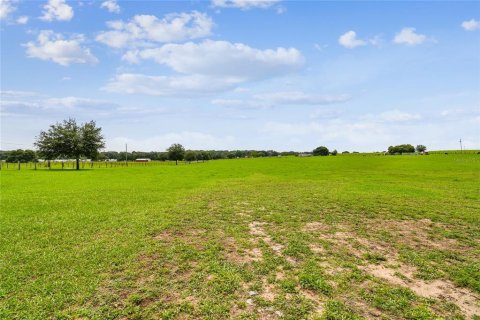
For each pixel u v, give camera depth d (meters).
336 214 16.92
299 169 62.16
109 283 8.39
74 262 9.83
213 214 17.06
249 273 8.93
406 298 7.60
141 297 7.57
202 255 10.46
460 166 61.16
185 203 20.59
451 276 8.88
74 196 24.28
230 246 11.48
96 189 29.25
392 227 14.17
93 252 10.71
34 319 6.66
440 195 23.42
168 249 11.03
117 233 13.20
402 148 156.25
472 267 9.50
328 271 9.21
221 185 32.72
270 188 29.22
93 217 16.30
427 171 52.53
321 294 7.81
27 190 28.50
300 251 10.89
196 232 13.45
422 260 10.02
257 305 7.26
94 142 78.06
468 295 7.89
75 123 78.56
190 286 8.17
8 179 41.41
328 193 24.78
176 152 130.00
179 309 7.05
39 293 7.80
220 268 9.30
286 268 9.36
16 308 7.08
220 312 6.91
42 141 75.38
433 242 12.03
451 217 15.99
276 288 8.10
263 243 11.72
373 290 8.00
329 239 12.37
